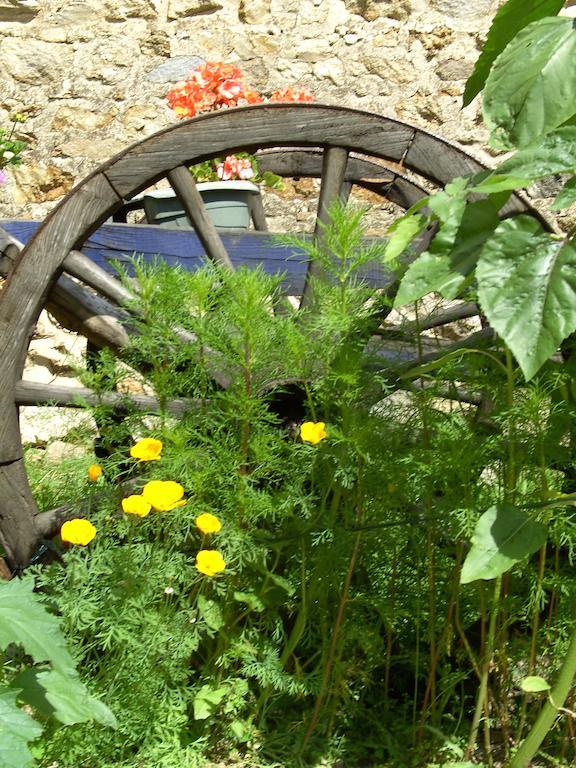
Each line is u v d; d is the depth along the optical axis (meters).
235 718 2.32
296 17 4.88
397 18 4.82
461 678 2.28
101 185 2.65
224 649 2.26
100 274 2.69
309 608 2.34
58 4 4.93
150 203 3.18
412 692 2.54
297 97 4.41
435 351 2.78
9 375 2.65
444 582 2.37
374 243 2.51
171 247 3.03
